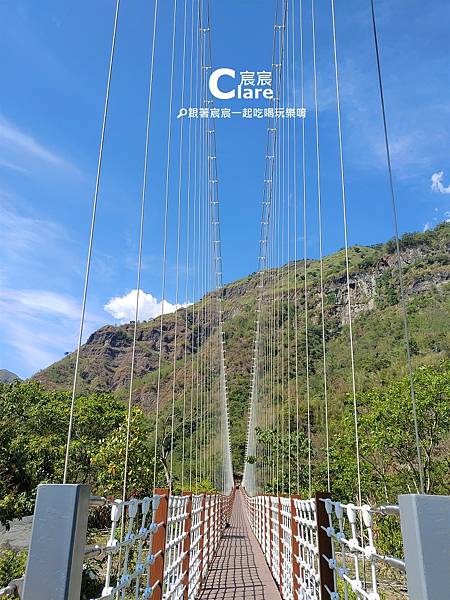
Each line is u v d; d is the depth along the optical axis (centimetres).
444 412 1198
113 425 1555
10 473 882
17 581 149
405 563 132
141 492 847
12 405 1389
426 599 121
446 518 127
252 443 2275
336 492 1325
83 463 1086
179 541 370
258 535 1068
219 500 1087
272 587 570
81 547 151
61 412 1528
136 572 230
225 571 694
